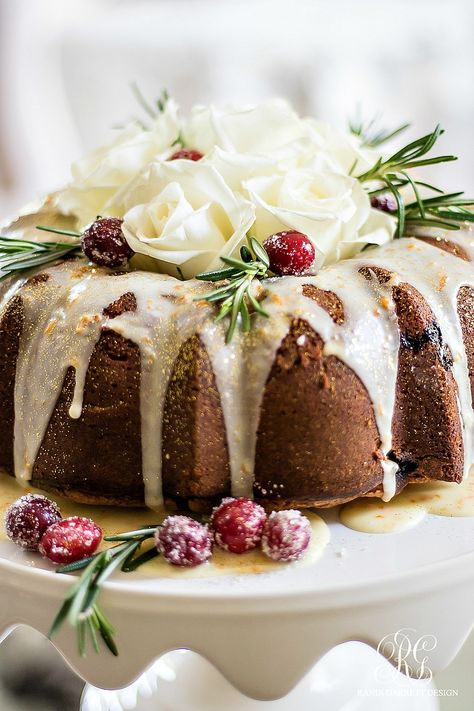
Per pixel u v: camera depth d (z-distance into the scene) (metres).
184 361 0.55
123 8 1.55
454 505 0.57
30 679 0.67
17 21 1.41
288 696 0.64
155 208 0.59
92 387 0.57
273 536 0.53
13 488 0.60
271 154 0.61
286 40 1.32
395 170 0.62
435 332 0.57
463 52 1.36
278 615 0.51
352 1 1.43
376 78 1.33
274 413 0.56
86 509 0.58
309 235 0.59
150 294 0.57
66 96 1.43
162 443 0.56
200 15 1.44
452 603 0.53
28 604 0.53
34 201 0.68
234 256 0.59
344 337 0.56
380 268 0.58
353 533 0.56
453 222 0.63
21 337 0.59
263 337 0.55
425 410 0.57
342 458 0.56
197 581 0.52
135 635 0.52
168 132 0.65
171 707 0.64
